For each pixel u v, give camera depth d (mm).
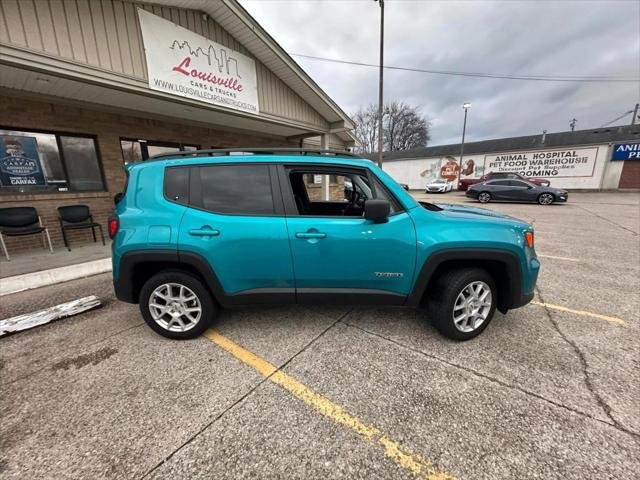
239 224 2473
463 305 2578
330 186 8695
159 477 1473
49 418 1848
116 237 2566
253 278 2562
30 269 4453
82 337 2809
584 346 2555
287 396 2012
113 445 1655
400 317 3082
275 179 2559
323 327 2902
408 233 2461
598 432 1691
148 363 2393
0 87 4852
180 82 5383
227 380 2178
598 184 22250
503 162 26047
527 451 1586
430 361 2363
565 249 5930
